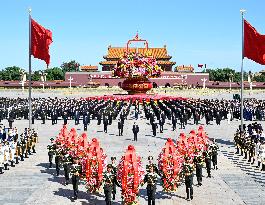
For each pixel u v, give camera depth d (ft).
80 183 82.79
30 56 136.05
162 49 575.38
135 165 62.64
